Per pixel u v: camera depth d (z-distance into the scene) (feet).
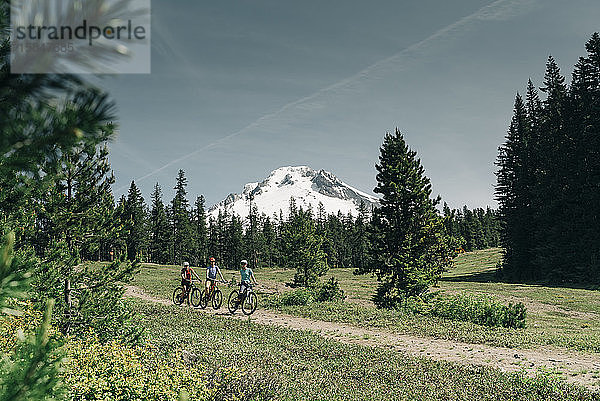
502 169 209.67
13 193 6.68
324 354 43.73
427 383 35.17
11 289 5.95
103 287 35.32
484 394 32.65
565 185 177.58
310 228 136.98
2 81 4.55
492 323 71.26
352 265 397.19
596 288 145.89
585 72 175.94
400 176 89.81
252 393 26.96
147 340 37.83
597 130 170.60
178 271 209.77
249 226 412.16
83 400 20.74
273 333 54.19
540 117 204.44
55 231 33.14
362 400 29.04
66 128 4.73
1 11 4.48
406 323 68.08
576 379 39.68
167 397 23.11
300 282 134.10
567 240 173.27
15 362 6.28
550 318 86.07
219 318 64.54
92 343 31.50
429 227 89.10
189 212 345.31
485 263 267.80
